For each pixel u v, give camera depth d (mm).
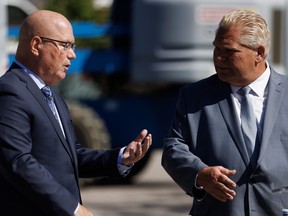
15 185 5805
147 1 14609
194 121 6395
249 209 6211
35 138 5906
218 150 6285
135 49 14758
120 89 15656
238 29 6211
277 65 14859
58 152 5973
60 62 6031
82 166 6379
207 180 6043
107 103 15312
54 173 5945
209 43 14539
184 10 14477
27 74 6012
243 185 6234
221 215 6254
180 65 14547
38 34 6000
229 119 6320
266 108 6316
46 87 6086
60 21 6047
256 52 6277
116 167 6301
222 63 6266
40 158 5914
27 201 5859
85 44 15156
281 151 6254
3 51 13977
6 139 5789
